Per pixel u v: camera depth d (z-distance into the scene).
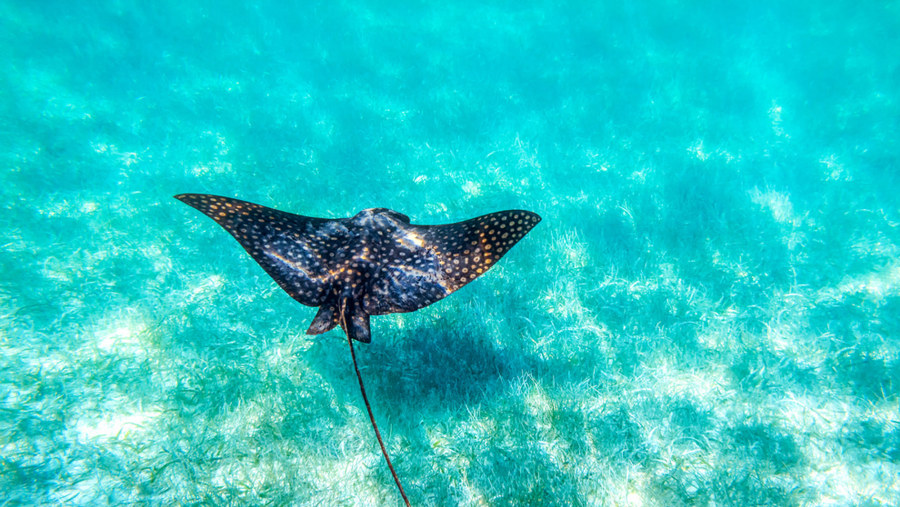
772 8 13.94
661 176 6.33
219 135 7.28
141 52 9.66
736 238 5.18
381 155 6.77
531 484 2.93
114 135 6.99
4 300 4.10
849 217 5.61
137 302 4.17
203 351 3.72
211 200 2.67
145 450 3.10
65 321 3.96
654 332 4.04
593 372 3.67
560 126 7.71
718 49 11.20
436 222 5.57
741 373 3.69
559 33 11.93
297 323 3.98
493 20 13.20
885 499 2.93
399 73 9.73
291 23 11.97
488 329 4.04
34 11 10.52
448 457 3.10
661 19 12.67
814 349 3.94
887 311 4.30
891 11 12.62
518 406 3.42
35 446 3.09
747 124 8.02
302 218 2.79
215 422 3.25
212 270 4.61
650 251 4.93
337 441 3.14
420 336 3.91
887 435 3.26
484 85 9.24
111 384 3.47
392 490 2.87
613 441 3.20
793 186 6.37
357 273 2.44
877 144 7.37
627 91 8.88
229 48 10.30
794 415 3.44
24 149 6.42
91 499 2.85
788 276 4.70
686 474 3.04
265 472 2.99
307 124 7.45
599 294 4.43
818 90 9.27
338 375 3.57
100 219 5.25
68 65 8.80
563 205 5.75
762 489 2.93
